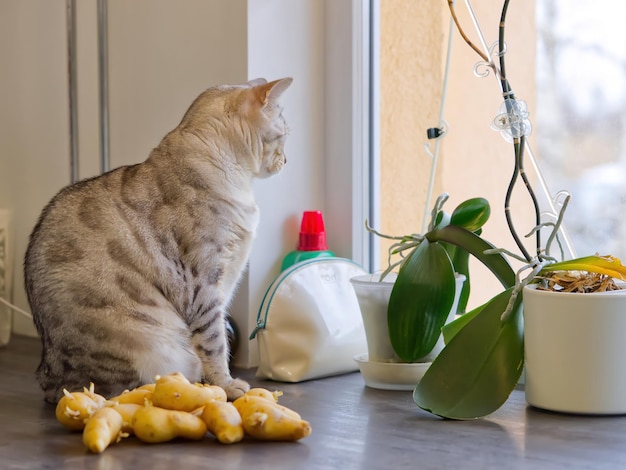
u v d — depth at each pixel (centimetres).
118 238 126
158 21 157
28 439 109
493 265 128
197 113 134
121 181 131
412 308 129
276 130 135
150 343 125
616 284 120
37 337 178
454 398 117
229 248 131
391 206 163
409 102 160
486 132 152
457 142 156
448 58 146
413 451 102
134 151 162
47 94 174
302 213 158
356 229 160
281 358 141
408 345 131
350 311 147
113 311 124
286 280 141
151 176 130
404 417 118
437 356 123
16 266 182
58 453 103
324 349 142
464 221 136
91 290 125
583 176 145
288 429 104
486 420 115
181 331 129
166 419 105
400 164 161
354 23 156
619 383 114
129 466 98
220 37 150
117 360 124
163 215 127
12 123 180
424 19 157
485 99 152
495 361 118
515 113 123
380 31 161
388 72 161
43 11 173
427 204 147
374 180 163
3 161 183
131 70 161
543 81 148
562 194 145
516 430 110
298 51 155
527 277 119
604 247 143
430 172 154
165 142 133
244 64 147
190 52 154
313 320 141
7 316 172
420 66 158
